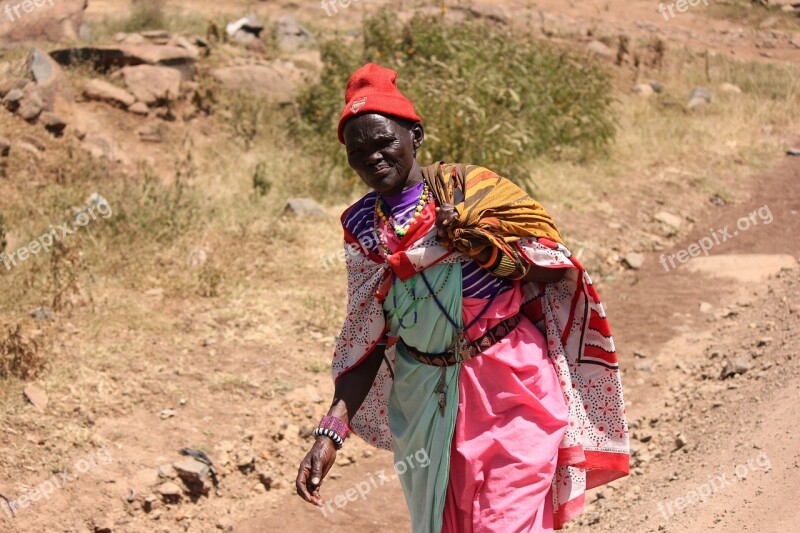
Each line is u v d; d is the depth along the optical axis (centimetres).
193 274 719
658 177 1087
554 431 303
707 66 1614
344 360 319
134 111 987
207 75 1097
